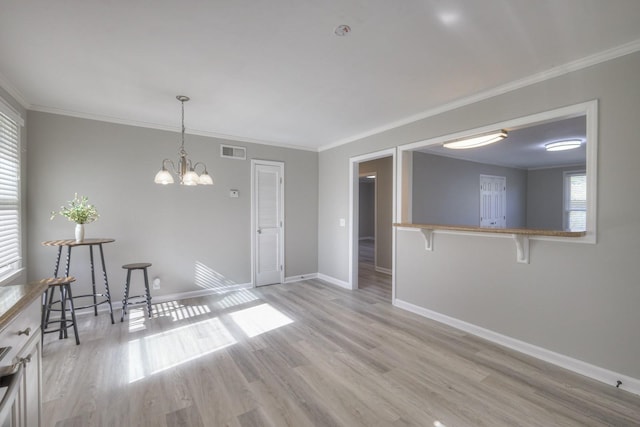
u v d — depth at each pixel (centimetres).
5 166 290
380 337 314
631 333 221
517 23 193
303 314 381
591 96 236
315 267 573
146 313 381
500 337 298
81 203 356
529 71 258
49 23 190
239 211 486
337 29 199
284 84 284
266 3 173
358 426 187
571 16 185
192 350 285
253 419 193
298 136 483
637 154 217
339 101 328
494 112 296
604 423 190
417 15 184
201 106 344
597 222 235
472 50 225
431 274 365
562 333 256
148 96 314
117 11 179
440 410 202
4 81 274
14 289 151
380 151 432
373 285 524
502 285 297
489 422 191
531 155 622
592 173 236
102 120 380
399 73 262
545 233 251
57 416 194
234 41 213
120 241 394
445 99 322
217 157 465
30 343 146
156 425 187
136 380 235
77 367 253
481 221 684
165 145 422
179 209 435
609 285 231
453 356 274
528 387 227
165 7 175
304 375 243
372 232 1225
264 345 296
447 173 614
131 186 400
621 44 217
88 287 375
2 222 284
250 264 499
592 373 239
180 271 438
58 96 314
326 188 550
